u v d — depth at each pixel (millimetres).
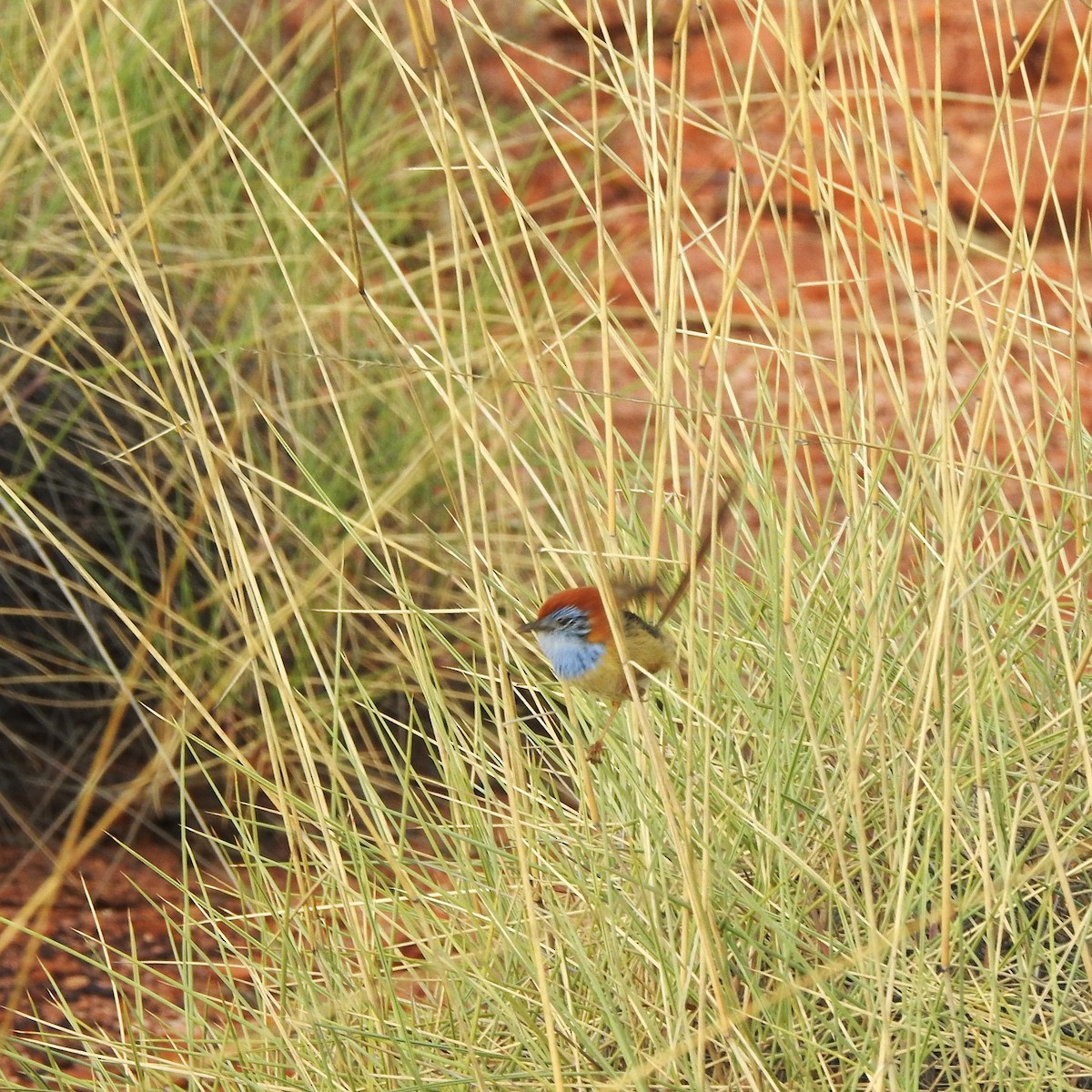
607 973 5781
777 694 6066
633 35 5812
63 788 10078
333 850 5836
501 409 5773
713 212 17609
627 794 6270
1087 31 6016
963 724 6109
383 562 10766
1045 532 6797
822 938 5543
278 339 11109
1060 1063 5059
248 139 13086
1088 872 5844
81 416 10344
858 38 5953
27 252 10258
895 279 15633
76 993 8203
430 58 5004
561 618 5414
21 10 11125
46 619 10234
